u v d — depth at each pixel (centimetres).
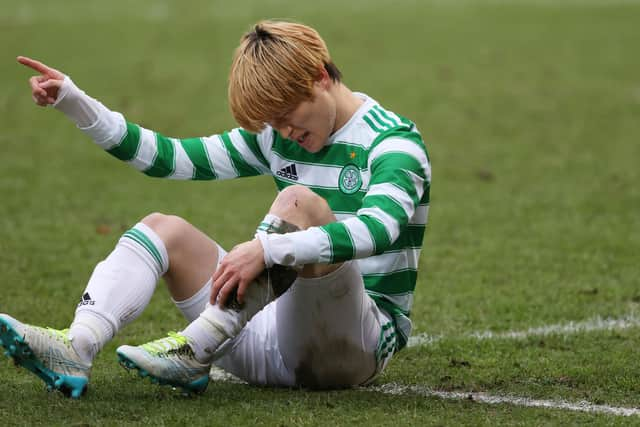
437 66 5097
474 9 6712
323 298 1177
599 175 3322
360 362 1259
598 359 1530
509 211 2856
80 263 2281
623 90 4688
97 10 6612
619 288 2070
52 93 1280
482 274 2202
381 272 1287
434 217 2788
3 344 1152
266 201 3005
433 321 1844
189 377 1205
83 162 3459
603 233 2591
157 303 1959
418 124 4066
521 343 1659
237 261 1123
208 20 6272
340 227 1124
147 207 2895
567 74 4981
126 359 1170
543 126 4069
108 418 1159
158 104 4294
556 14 6531
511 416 1205
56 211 2820
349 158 1248
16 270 2192
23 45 5388
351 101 1258
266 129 1320
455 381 1413
